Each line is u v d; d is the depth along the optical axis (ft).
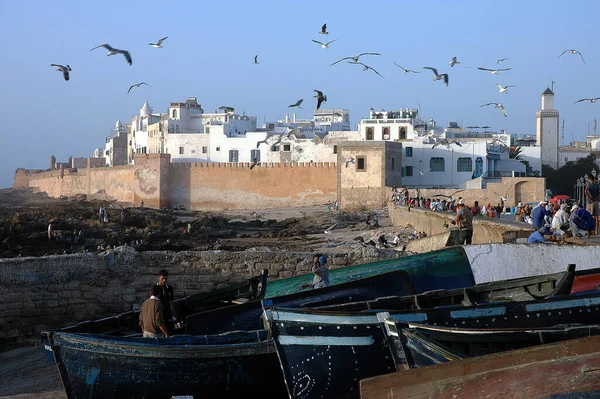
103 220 189.16
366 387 32.14
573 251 56.90
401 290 48.19
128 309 69.31
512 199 212.02
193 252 71.41
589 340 29.68
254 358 42.09
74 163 544.21
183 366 41.37
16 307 66.90
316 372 38.37
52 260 68.18
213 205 300.61
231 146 342.64
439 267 56.44
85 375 42.42
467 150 269.23
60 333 43.39
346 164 259.60
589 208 95.30
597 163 331.36
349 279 57.11
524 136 368.68
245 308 48.47
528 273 57.11
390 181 261.03
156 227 181.78
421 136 301.63
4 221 162.50
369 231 166.30
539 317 39.29
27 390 52.26
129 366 41.57
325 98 76.13
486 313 39.04
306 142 321.73
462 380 30.91
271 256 71.15
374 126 313.94
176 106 387.34
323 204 286.05
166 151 359.46
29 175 553.64
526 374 30.07
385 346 38.40
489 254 57.31
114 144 480.23
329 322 38.37
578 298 39.86
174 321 50.70
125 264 69.87
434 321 38.29
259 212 272.72
